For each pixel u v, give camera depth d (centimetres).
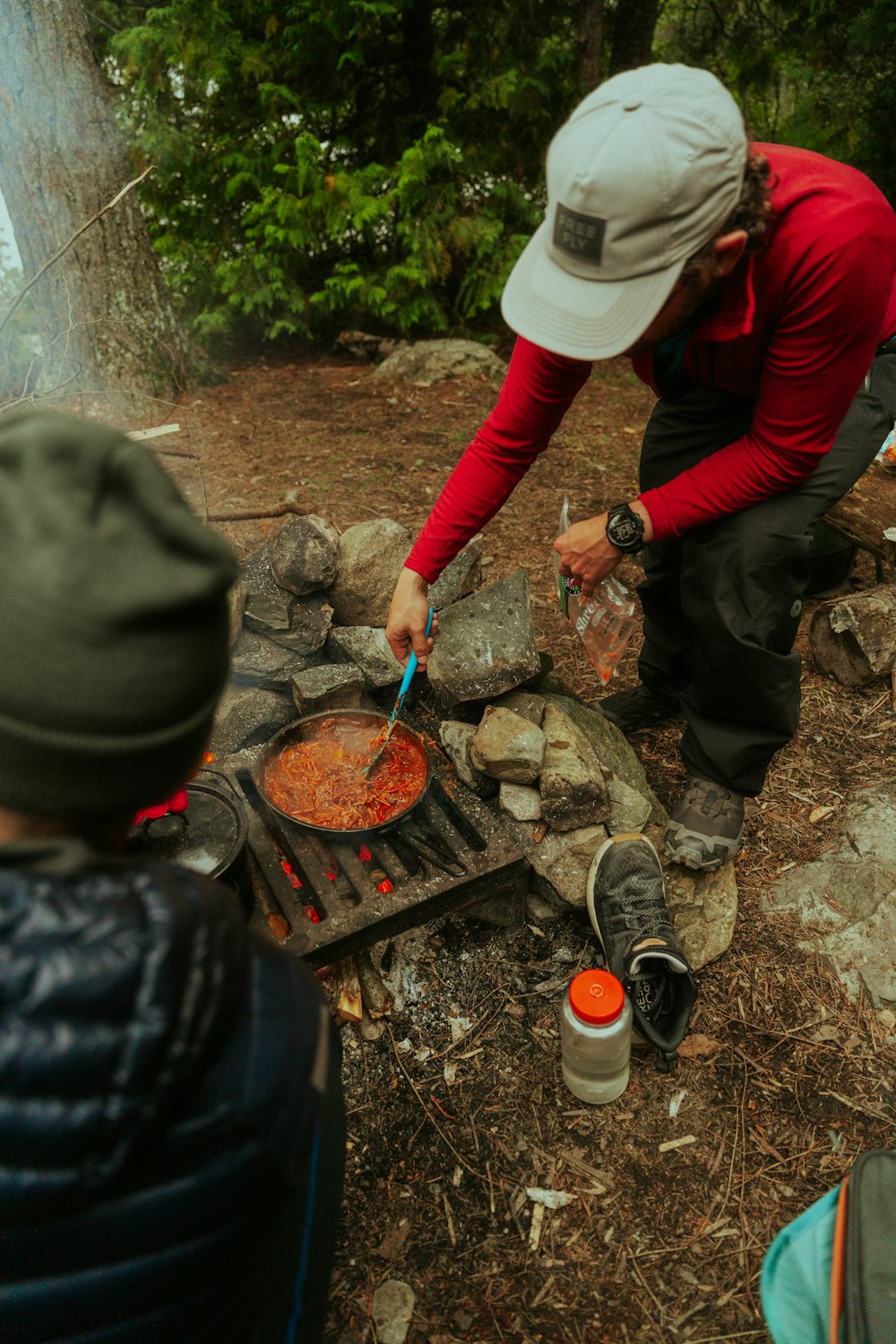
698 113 123
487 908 196
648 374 178
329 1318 140
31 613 55
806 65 631
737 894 204
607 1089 165
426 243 557
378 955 191
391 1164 160
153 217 589
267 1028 67
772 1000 185
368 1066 175
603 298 133
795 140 660
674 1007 174
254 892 180
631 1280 144
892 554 252
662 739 250
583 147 126
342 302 570
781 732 189
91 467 59
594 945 197
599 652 204
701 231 128
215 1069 64
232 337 591
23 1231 65
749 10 640
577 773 197
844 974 189
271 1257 92
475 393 507
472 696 220
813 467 169
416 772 199
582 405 498
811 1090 170
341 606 253
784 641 186
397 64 606
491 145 605
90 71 411
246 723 227
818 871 208
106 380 450
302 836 188
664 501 174
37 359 324
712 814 194
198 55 523
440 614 234
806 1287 95
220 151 566
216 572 60
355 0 514
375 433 445
